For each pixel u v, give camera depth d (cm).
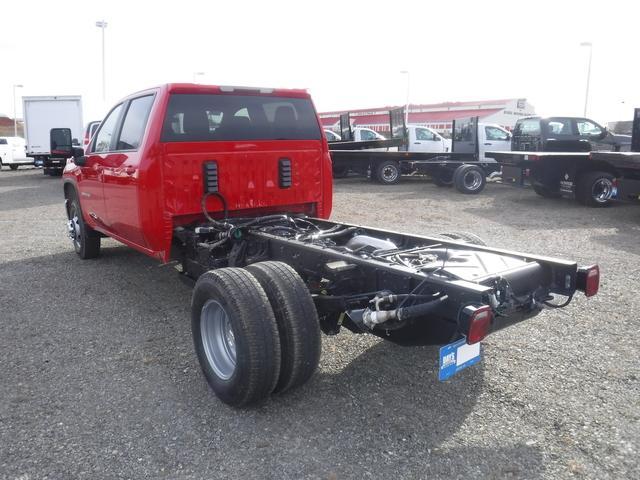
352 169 1894
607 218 1060
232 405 346
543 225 984
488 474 283
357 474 284
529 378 384
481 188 1523
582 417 334
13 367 414
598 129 1655
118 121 575
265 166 537
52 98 2297
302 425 330
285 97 549
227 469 289
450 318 316
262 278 347
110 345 455
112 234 624
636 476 280
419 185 1800
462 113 4291
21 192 1670
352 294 386
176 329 489
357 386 376
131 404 358
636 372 391
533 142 1638
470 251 394
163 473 287
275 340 328
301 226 532
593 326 475
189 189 496
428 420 333
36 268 706
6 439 318
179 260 529
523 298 340
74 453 304
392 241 466
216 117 508
